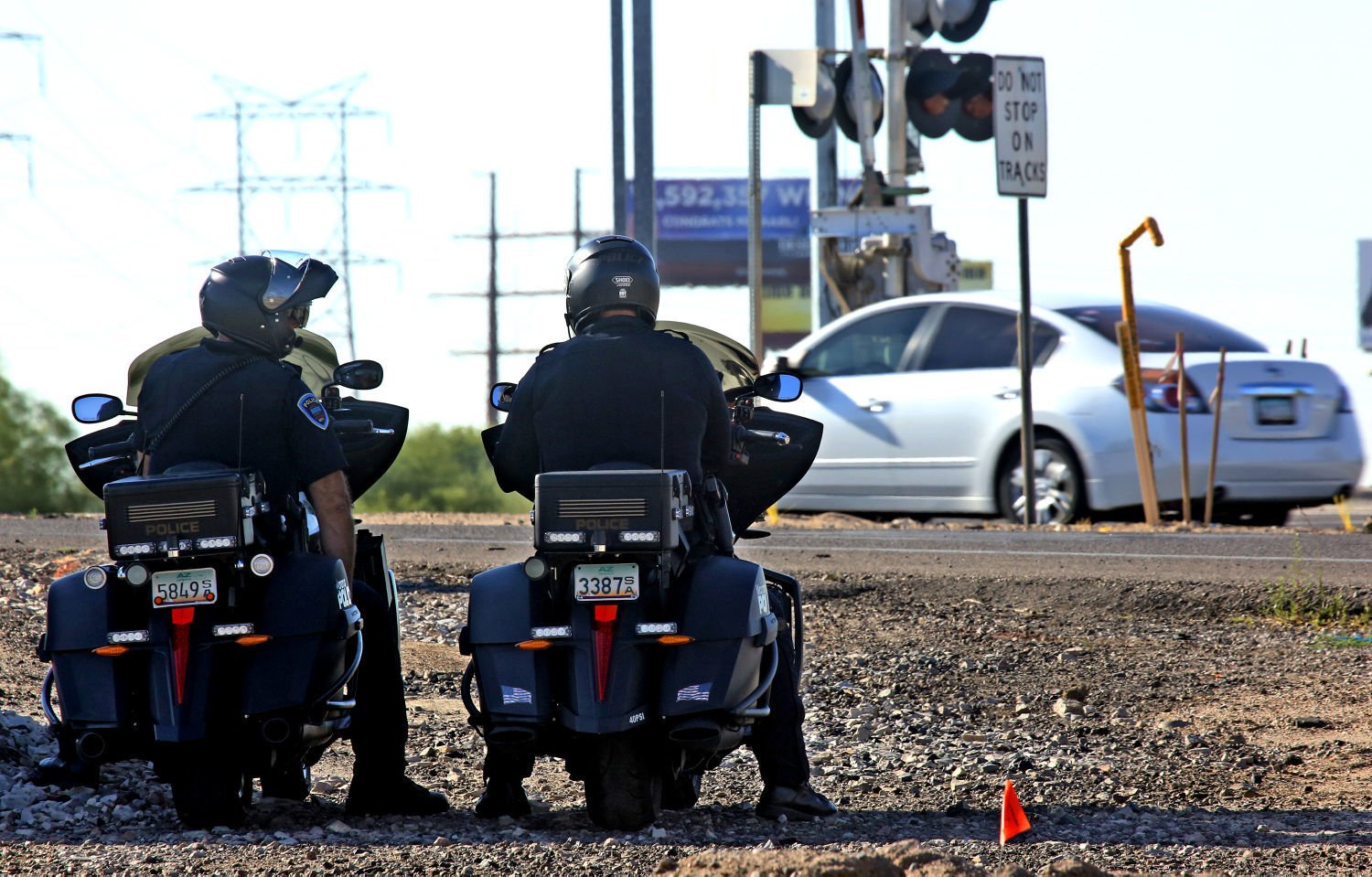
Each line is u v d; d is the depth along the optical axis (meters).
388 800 19.27
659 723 17.12
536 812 19.45
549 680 17.09
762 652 18.02
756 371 21.41
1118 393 51.81
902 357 57.19
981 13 80.12
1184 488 50.91
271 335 18.67
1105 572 41.34
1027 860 16.62
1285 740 24.95
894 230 80.75
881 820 19.08
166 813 18.75
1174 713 27.42
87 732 16.69
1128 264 51.47
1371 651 32.34
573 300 19.20
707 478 18.97
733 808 19.70
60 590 17.33
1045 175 59.97
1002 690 29.42
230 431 18.09
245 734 17.06
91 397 19.98
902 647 33.34
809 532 51.97
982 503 54.19
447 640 34.16
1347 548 45.56
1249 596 37.72
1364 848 17.12
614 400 18.36
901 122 83.06
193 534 16.56
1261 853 16.91
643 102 71.06
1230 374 51.62
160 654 16.86
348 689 18.27
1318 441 52.19
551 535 16.88
